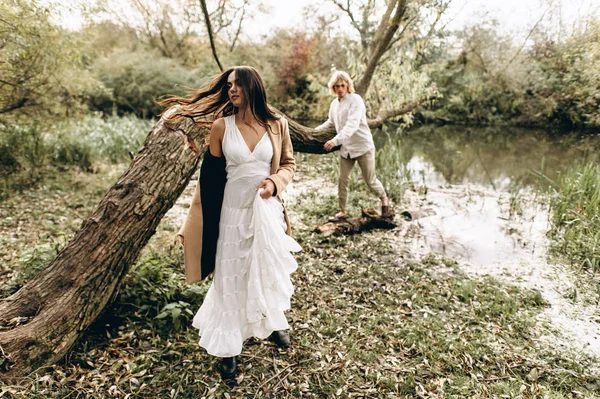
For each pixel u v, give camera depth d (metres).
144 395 1.94
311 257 3.65
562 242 4.01
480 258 3.75
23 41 4.98
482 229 4.52
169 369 2.12
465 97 15.73
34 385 1.88
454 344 2.37
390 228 4.48
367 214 4.44
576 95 9.02
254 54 17.09
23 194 5.21
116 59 16.20
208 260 2.18
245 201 2.04
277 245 2.00
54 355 2.03
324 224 4.26
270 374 2.12
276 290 2.02
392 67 7.69
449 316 2.72
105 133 8.30
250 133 2.01
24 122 6.23
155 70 15.77
